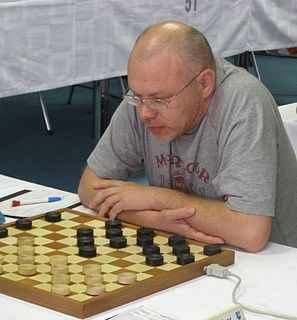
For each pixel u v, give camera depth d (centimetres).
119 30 441
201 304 175
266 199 214
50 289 173
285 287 187
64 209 232
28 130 607
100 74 438
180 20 471
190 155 231
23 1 399
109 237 209
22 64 405
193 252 200
